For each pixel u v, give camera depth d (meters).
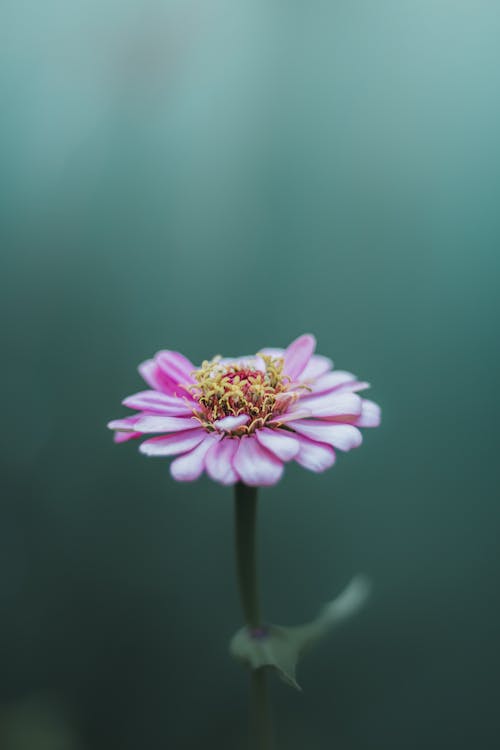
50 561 0.46
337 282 0.49
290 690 0.43
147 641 0.46
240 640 0.30
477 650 0.45
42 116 0.46
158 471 0.47
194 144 0.47
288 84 0.46
